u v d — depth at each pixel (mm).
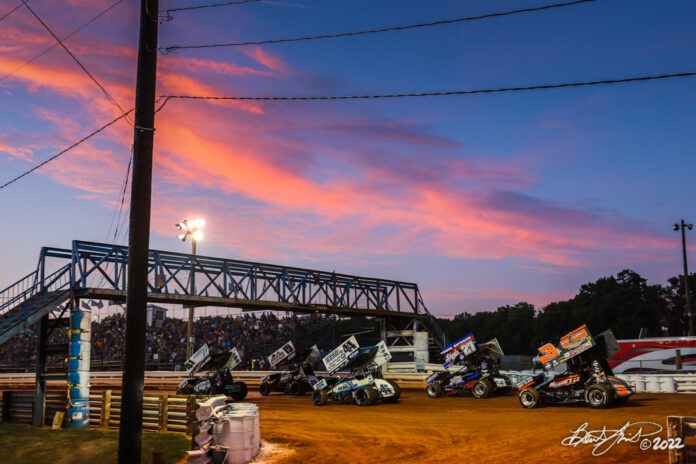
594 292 86500
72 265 23734
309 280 35625
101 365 50281
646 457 12352
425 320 42219
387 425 18328
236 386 28469
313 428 18234
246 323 53875
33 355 54188
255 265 32812
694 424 9008
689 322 45844
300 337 49469
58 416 19062
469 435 15977
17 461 13906
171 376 42281
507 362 44250
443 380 27516
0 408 21000
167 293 28266
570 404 21625
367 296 39312
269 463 13414
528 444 14367
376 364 25047
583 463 12141
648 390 27672
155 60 13281
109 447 14656
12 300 21344
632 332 76000
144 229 12609
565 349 20672
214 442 13461
